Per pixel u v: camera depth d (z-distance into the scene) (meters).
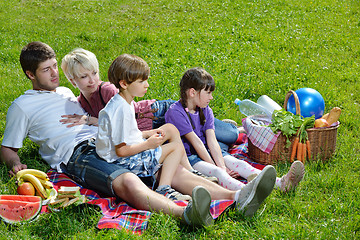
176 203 3.05
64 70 3.76
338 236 2.75
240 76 6.58
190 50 8.38
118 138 3.17
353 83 6.55
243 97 5.88
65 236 2.76
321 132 3.85
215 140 3.79
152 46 8.90
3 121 4.97
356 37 9.56
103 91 3.81
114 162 3.28
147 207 2.96
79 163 3.39
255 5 12.86
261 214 3.02
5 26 10.73
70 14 12.48
